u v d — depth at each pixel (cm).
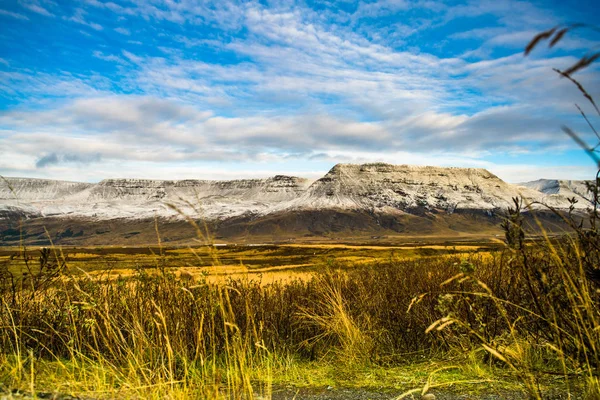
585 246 294
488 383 360
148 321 450
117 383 373
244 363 404
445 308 352
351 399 371
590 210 285
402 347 545
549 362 385
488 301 429
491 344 366
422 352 520
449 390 361
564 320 326
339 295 586
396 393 379
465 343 440
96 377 354
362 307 609
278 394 394
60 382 362
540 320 374
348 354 509
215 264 320
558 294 313
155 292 473
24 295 480
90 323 400
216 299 431
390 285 645
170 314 471
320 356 554
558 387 330
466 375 396
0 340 454
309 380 438
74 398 319
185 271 421
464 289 454
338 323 564
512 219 311
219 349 494
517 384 350
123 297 467
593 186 285
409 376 428
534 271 331
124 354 438
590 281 292
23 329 466
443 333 482
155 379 360
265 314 603
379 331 569
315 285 662
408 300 566
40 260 475
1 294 465
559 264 268
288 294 677
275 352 523
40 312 488
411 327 551
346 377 444
